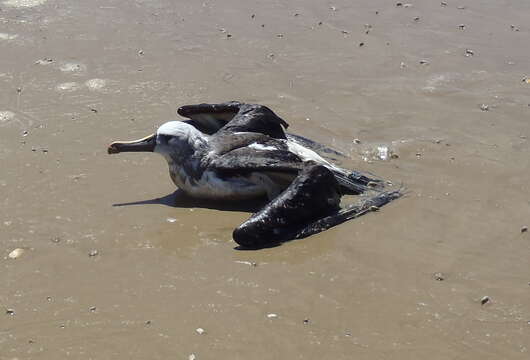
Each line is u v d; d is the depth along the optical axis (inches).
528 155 132.2
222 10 173.0
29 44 160.2
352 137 136.3
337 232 118.0
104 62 155.3
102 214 121.6
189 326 104.8
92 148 134.0
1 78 150.5
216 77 151.4
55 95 146.3
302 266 112.6
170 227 119.4
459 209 121.6
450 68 153.9
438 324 105.2
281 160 123.3
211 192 124.0
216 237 117.6
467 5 175.0
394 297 108.3
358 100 145.4
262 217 116.4
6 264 113.6
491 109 143.3
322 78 151.3
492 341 103.3
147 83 149.5
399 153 132.9
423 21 168.9
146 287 109.9
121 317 106.1
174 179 125.3
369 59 156.6
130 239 117.3
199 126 137.9
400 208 121.9
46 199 124.0
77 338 103.8
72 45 160.2
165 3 175.2
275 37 163.5
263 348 102.3
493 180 127.2
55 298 108.7
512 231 118.0
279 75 152.1
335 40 162.4
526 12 172.4
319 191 118.7
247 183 123.7
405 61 155.8
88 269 112.7
